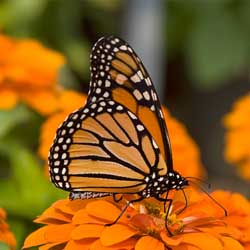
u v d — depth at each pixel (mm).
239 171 916
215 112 1316
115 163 699
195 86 1296
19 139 843
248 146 884
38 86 834
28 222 789
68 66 1104
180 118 1324
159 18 1091
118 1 1156
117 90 700
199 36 1193
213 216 689
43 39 1096
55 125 811
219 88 1307
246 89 1300
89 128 693
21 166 812
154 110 704
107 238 667
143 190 698
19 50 838
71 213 687
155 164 698
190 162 818
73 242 673
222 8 1191
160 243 671
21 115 827
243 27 1184
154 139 703
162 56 1164
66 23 1110
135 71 700
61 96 833
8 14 1068
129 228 678
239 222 693
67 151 693
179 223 685
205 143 1319
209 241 672
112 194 701
